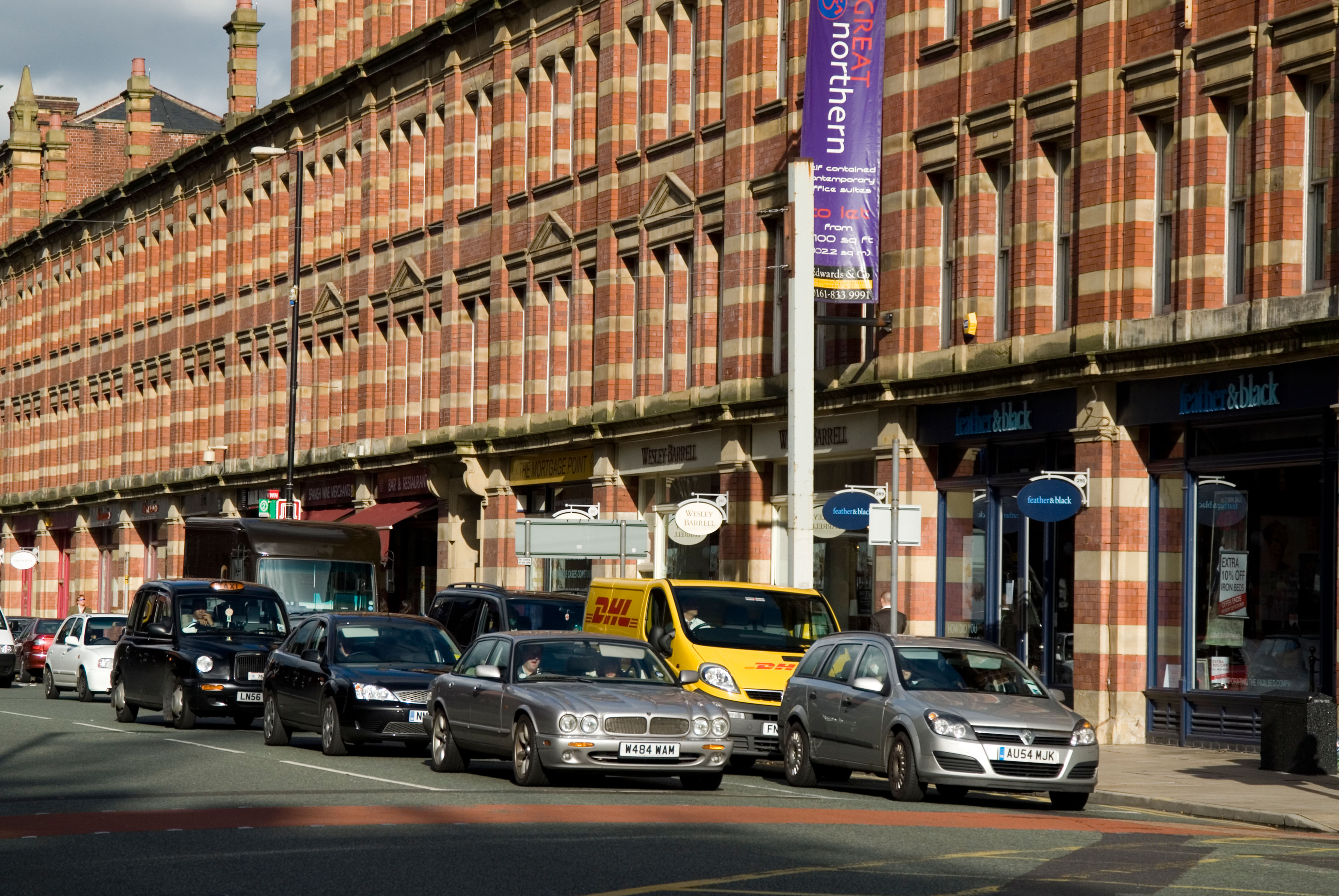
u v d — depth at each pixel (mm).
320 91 55562
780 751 22656
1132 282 26594
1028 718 18562
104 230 76750
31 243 84500
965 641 20391
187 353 67188
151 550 71375
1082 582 27047
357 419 53719
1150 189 26641
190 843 14297
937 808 18203
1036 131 28500
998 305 29766
